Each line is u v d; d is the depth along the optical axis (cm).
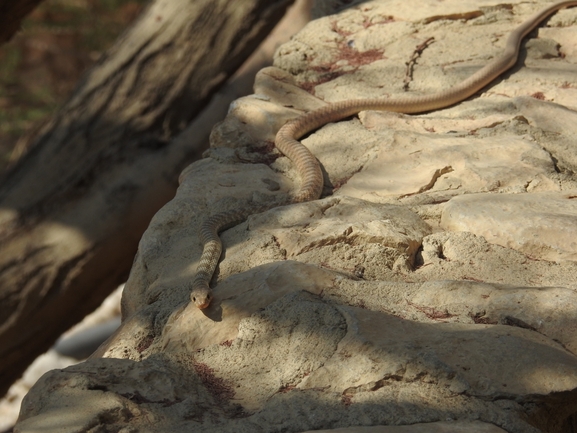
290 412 99
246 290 109
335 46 153
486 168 125
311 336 104
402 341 102
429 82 143
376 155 130
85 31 413
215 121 189
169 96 193
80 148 189
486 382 99
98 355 109
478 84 141
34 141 194
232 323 107
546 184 122
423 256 115
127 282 119
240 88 189
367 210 119
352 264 113
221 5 194
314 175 126
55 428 98
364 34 154
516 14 156
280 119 137
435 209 120
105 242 184
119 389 102
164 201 187
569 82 141
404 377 100
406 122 136
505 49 145
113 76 193
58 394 101
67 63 429
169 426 99
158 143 190
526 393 99
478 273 112
